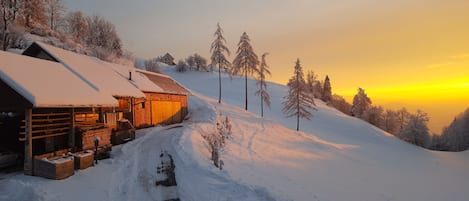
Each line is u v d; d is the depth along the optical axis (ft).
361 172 50.31
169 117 76.84
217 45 116.26
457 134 154.51
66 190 24.11
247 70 118.83
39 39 113.29
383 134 149.79
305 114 111.55
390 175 52.19
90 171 29.50
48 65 37.27
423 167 71.92
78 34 154.30
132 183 26.43
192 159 32.35
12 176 27.53
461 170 72.79
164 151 37.63
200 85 211.41
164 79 85.25
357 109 238.48
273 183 29.17
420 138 142.20
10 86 27.09
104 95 40.22
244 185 24.93
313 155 61.82
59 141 36.29
